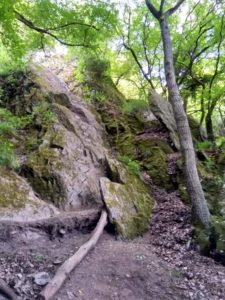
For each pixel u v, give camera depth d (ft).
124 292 14.53
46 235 18.67
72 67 51.55
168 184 29.25
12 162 23.50
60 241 18.61
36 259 15.62
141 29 45.78
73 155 27.40
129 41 46.34
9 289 12.51
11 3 19.83
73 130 31.68
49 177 23.68
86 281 14.60
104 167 28.76
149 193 27.99
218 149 34.76
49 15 23.62
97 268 15.98
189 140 22.88
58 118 31.83
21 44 22.57
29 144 27.37
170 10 26.37
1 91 33.30
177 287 15.56
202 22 42.29
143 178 29.78
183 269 17.30
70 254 16.83
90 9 24.22
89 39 26.00
